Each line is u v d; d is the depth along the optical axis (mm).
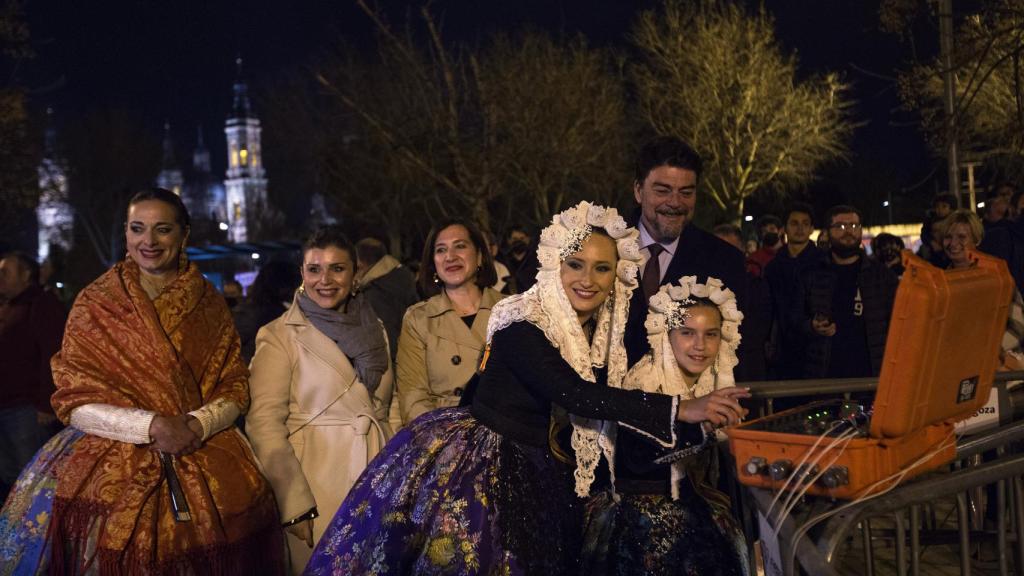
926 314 2174
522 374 3082
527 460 3195
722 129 31812
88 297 4141
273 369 4426
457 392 4688
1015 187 9109
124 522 3840
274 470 4277
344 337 4508
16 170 20812
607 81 29250
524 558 3051
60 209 60562
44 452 4195
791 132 32031
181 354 4129
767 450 2496
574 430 3312
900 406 2227
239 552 4035
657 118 32219
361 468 4402
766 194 39719
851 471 2312
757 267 9523
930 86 9438
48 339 6469
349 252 4570
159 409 4020
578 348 3145
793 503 2326
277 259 6570
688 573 3490
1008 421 3637
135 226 4172
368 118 21031
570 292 3174
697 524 3531
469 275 4766
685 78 31109
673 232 4094
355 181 30000
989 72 8172
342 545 3217
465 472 3133
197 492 3990
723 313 3559
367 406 4484
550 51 26750
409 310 4867
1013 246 7539
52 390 6395
